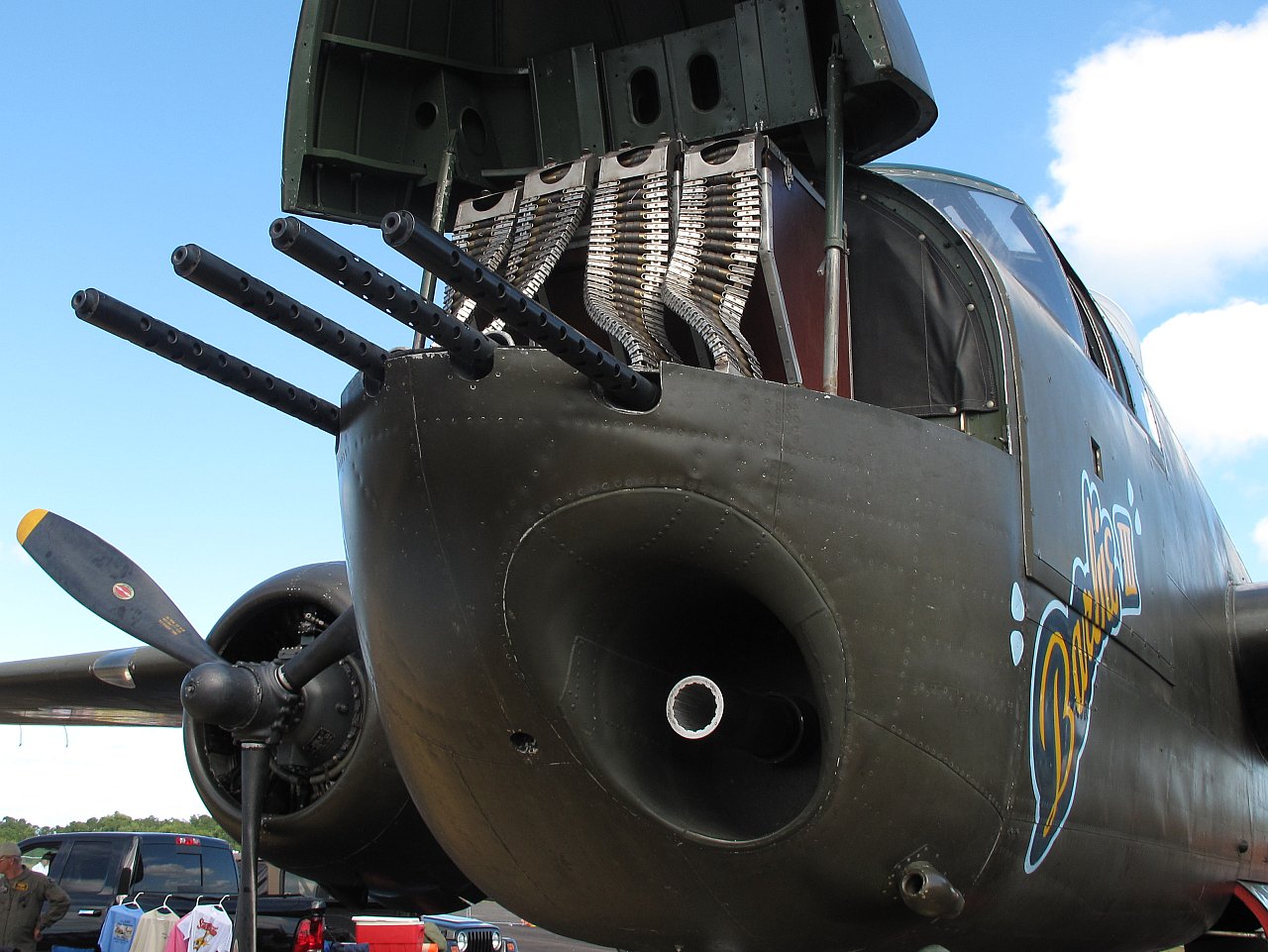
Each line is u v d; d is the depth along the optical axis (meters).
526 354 3.43
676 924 3.92
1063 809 4.31
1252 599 7.46
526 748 3.69
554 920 4.21
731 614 3.96
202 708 4.42
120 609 4.93
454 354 3.32
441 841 4.27
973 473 3.97
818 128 5.11
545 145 5.54
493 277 2.95
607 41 5.54
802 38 5.05
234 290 2.99
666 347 4.45
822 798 3.53
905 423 3.80
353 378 3.81
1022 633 4.06
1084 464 4.95
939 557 3.77
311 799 5.82
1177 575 6.23
